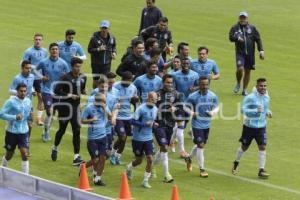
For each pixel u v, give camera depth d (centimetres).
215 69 7375
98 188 6072
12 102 6059
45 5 12638
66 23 11594
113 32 11131
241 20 8512
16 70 9431
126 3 12875
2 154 6781
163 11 12438
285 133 7556
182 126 6700
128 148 7044
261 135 6372
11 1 12812
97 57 7825
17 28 11275
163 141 6238
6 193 5628
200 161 6412
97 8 12525
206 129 6469
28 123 6188
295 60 10162
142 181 6269
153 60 6838
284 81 9269
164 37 7975
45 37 10831
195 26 11625
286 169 6619
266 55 10325
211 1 13162
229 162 6769
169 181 6253
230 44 10781
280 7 12862
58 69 7162
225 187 6181
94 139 6100
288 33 11419
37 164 6581
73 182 6194
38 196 5541
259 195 6019
